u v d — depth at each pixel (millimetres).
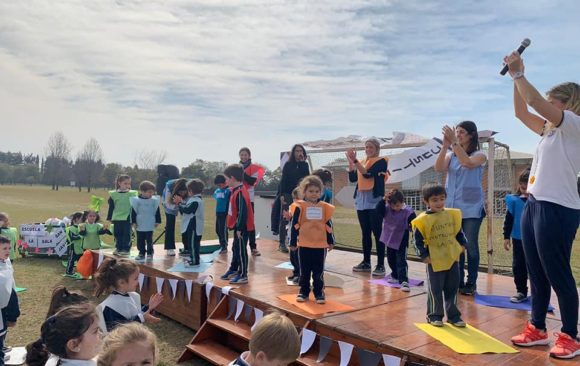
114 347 2197
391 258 5793
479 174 5062
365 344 3643
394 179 7605
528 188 3402
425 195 4152
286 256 7727
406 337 3641
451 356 3234
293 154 7816
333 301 4750
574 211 3160
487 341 3543
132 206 7328
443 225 4027
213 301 5453
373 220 6250
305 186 4910
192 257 6688
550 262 3195
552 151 3203
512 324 4035
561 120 3066
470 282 5098
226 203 7934
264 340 2143
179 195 7297
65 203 31297
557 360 3182
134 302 3754
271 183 16953
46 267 9688
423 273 6371
